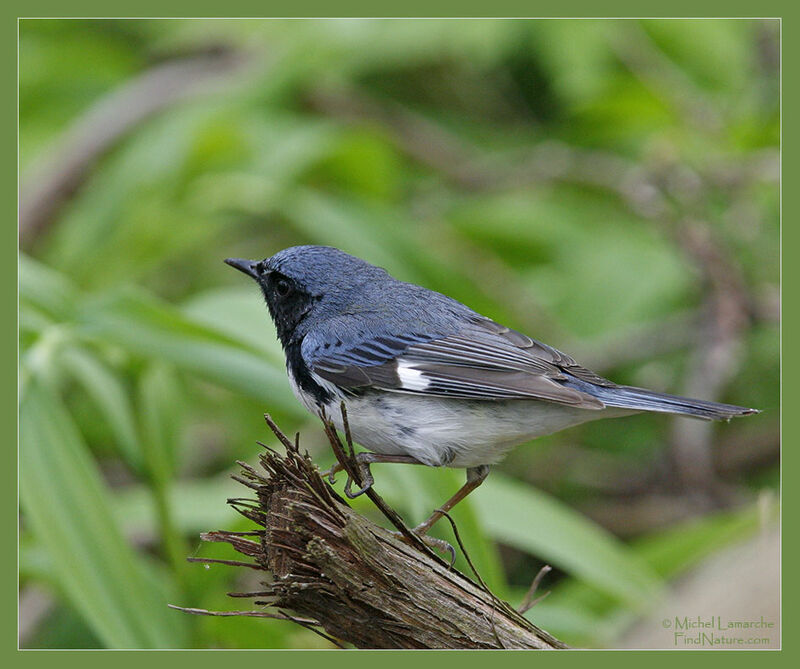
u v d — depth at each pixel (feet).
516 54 46.01
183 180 44.68
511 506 29.37
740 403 41.50
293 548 18.95
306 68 46.73
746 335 40.24
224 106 46.14
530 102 49.70
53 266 44.09
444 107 50.49
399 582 19.01
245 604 29.60
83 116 49.14
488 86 49.21
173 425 29.96
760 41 45.62
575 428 42.32
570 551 28.30
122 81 51.90
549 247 44.52
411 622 19.06
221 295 30.50
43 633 32.30
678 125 43.57
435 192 48.67
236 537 19.86
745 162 40.83
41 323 26.94
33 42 51.34
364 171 46.16
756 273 41.37
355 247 39.63
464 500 25.12
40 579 27.71
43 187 46.47
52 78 51.26
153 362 29.17
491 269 43.45
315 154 44.06
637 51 44.34
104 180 46.26
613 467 42.09
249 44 51.47
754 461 41.50
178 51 52.60
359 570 18.84
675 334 40.70
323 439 38.01
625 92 43.57
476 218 44.60
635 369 42.06
